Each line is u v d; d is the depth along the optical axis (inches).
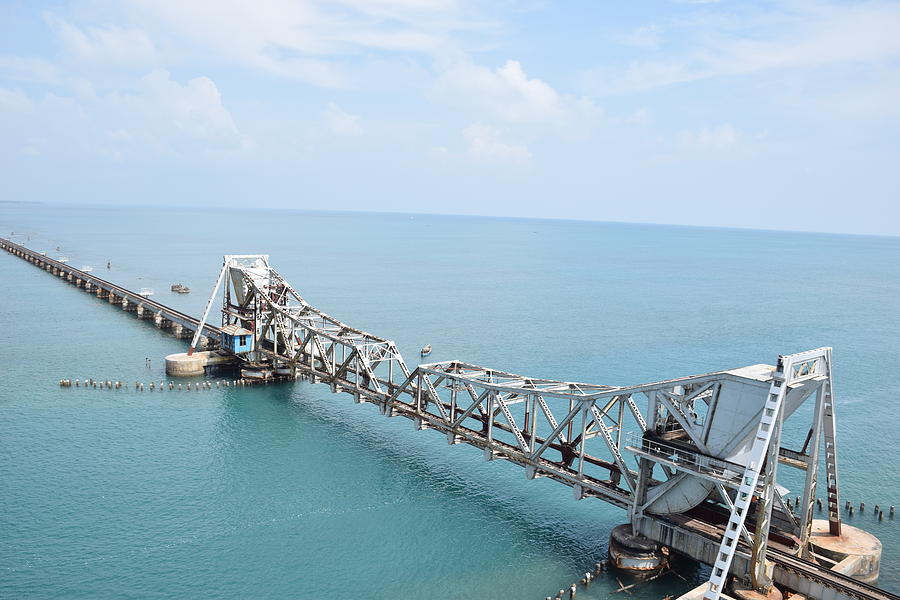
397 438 2832.2
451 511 2169.0
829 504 1775.3
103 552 1845.5
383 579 1770.4
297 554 1879.9
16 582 1688.0
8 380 3481.8
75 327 4872.0
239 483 2321.6
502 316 5782.5
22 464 2407.7
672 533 1739.7
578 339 4877.0
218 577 1750.7
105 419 2933.1
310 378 3316.9
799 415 3284.9
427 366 2593.5
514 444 2694.4
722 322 5777.6
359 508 2169.0
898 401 3550.7
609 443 1893.5
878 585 1764.3
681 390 1736.0
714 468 1643.7
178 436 2758.4
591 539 2010.3
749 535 1552.7
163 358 4042.8
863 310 6737.2
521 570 1827.0
